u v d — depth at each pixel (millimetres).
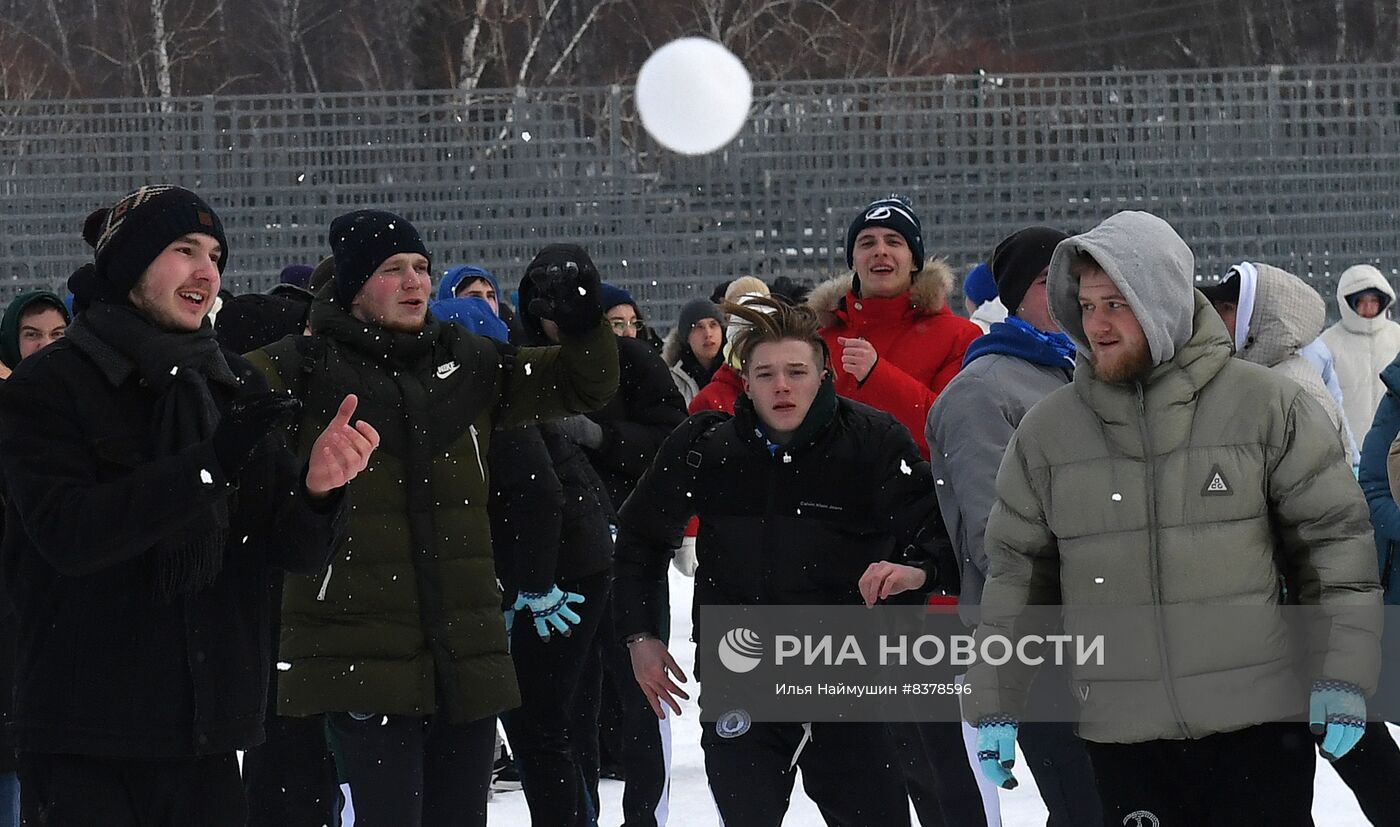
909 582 9391
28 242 33406
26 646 7652
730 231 33156
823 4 55719
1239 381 8000
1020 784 14531
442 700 9617
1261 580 7895
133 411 7727
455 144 33406
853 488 9609
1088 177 33156
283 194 33531
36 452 7508
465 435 9906
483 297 15328
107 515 7230
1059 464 8180
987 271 18469
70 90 54562
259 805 10336
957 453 10359
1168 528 7934
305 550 7926
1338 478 7879
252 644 7898
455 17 55031
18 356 14305
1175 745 8070
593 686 13344
